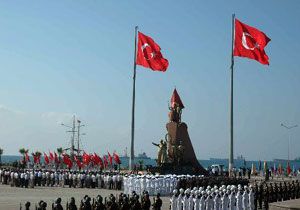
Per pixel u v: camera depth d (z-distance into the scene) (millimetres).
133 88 77562
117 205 36312
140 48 76688
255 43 65750
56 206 32062
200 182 62531
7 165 150250
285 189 60031
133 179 64438
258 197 53844
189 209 44250
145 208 41312
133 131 77188
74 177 80000
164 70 76188
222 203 45844
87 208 34250
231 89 69125
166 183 63875
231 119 69125
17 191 69188
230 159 69375
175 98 95438
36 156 124750
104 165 108625
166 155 89938
